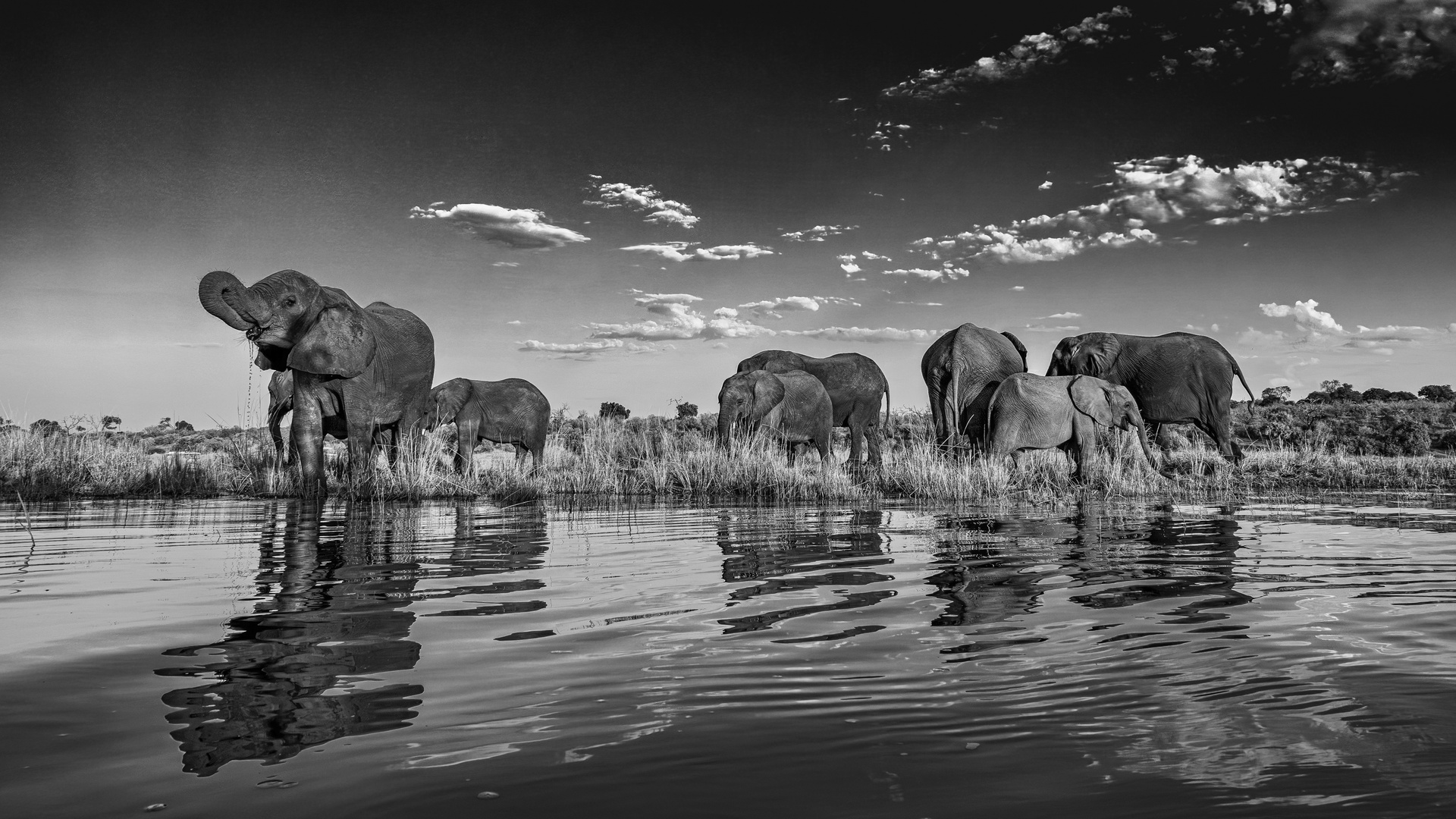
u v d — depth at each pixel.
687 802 1.80
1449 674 2.72
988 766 1.99
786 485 12.24
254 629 3.42
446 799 1.82
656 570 5.04
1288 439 28.33
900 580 4.64
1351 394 44.91
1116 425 14.77
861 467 16.33
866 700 2.50
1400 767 1.96
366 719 2.34
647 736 2.20
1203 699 2.48
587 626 3.47
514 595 4.19
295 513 9.09
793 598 4.11
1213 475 15.66
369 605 3.92
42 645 3.15
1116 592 4.26
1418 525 7.90
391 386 13.28
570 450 18.22
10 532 7.03
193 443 24.44
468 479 12.94
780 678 2.72
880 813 1.74
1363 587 4.41
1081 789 1.86
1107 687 2.61
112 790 1.87
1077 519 8.44
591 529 7.48
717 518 8.66
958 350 17.03
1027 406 14.58
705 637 3.29
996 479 12.41
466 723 2.30
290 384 16.88
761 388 17.05
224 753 2.08
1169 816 1.71
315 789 1.87
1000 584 4.52
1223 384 17.95
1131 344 18.36
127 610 3.79
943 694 2.55
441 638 3.26
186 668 2.83
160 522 7.99
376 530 7.30
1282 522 8.20
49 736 2.20
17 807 1.77
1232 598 4.09
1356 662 2.88
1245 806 1.76
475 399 16.75
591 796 1.83
